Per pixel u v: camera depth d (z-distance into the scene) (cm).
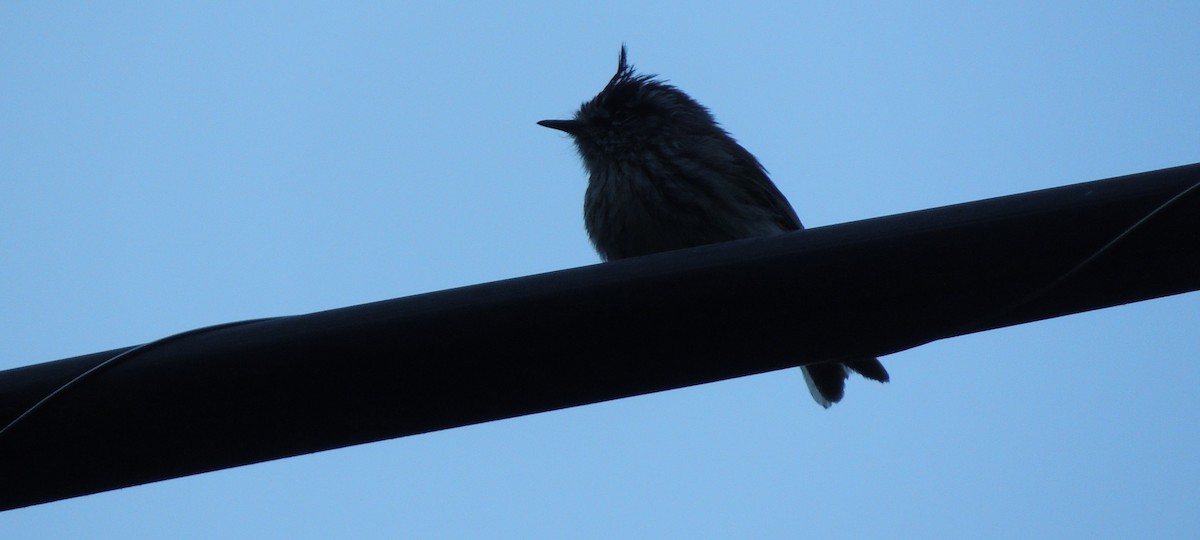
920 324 838
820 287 830
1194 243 802
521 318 833
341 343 834
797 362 853
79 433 832
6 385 840
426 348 833
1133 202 818
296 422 843
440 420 855
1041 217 825
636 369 843
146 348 844
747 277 834
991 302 829
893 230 838
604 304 834
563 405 858
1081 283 818
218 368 833
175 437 838
